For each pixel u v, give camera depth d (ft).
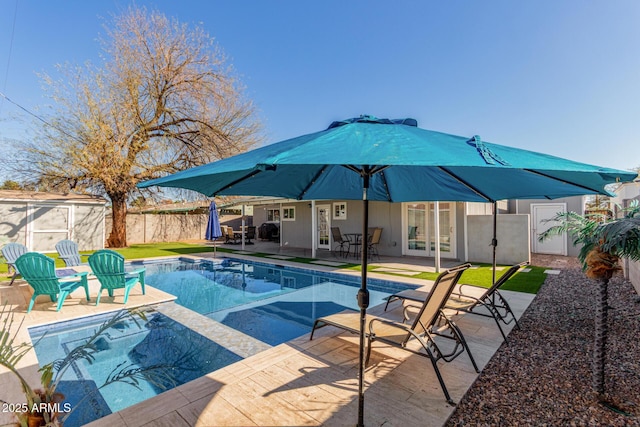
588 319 15.44
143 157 51.29
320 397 8.89
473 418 8.04
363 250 7.67
